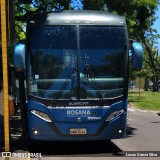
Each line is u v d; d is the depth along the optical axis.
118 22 11.39
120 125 11.02
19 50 10.56
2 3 9.94
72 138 10.79
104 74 11.08
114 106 10.95
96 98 10.89
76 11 11.65
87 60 11.09
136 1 15.78
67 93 10.88
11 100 11.71
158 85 77.56
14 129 16.05
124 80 11.15
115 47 11.25
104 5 15.66
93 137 10.84
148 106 36.62
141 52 11.04
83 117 10.80
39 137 10.83
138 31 18.12
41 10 16.77
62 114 10.77
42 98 10.82
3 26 9.93
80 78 10.96
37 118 10.80
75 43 11.12
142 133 16.69
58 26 11.19
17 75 11.97
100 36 11.23
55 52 11.07
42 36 11.12
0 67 13.98
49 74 10.98
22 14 18.03
